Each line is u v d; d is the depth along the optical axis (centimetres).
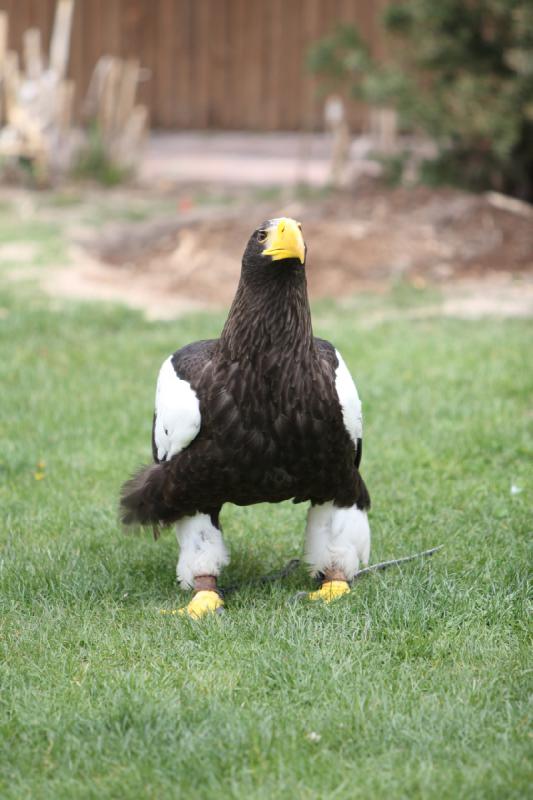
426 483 959
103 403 1190
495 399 1169
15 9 3912
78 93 3912
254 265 652
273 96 3841
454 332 1479
